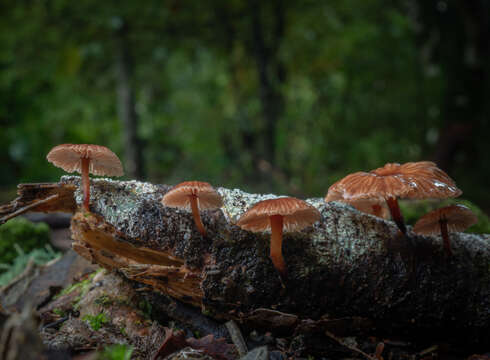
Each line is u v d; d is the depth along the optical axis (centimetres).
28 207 28
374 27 101
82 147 26
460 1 100
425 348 29
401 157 109
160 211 28
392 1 110
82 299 30
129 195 28
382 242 29
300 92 114
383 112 111
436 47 116
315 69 105
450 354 30
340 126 110
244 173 91
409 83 112
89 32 86
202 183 26
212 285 27
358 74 107
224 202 28
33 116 101
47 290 32
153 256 28
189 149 108
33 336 23
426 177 27
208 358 26
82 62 88
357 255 28
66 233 47
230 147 103
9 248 39
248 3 88
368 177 27
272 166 87
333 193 27
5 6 85
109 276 31
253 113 100
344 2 98
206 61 108
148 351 27
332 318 28
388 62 107
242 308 28
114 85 100
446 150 108
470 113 108
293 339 28
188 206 27
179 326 29
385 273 28
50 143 102
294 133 108
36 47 85
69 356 26
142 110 110
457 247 29
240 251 28
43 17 82
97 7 82
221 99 113
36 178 94
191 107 111
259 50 89
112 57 93
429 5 112
